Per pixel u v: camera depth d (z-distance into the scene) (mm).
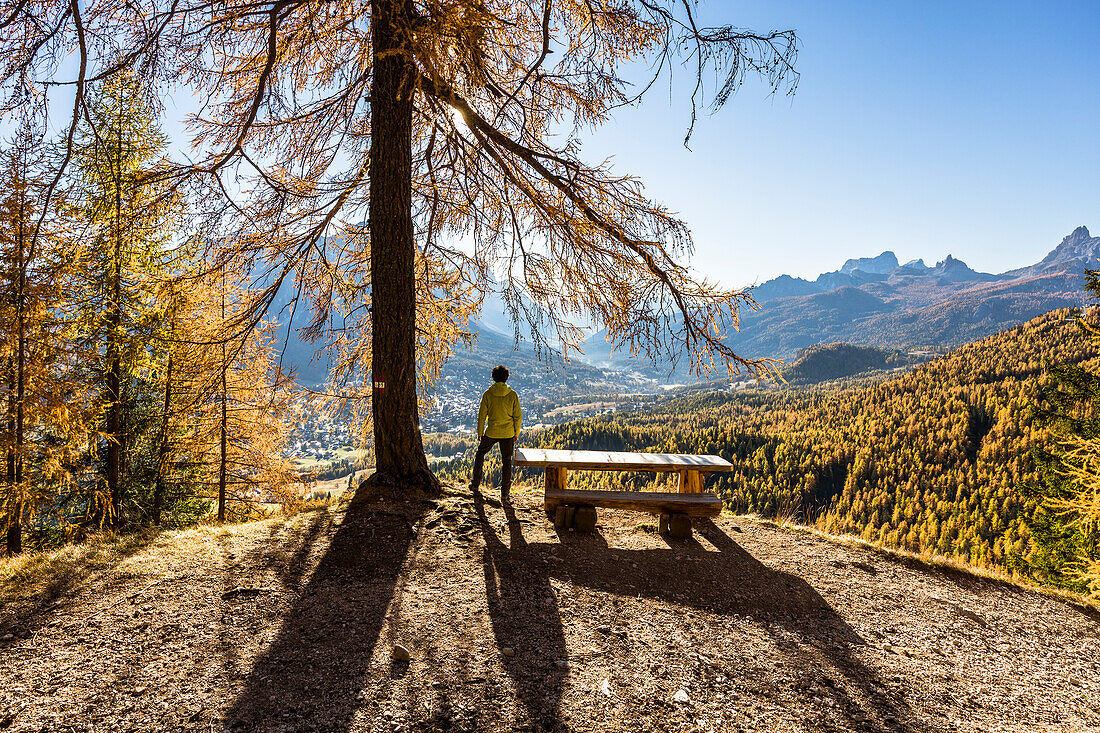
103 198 4715
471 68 4312
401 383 5871
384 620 3373
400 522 5043
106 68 3709
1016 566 16359
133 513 12852
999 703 3018
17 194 7242
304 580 3895
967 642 3773
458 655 3031
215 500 14875
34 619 3148
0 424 9242
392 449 5863
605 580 4258
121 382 11906
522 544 4879
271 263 6406
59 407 9328
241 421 12156
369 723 2404
